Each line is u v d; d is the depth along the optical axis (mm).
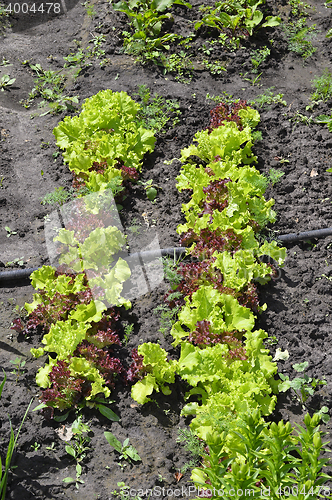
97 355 3807
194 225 4059
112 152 4207
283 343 3895
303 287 4004
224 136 4250
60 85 4566
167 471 3701
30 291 4000
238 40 4688
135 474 3693
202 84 4555
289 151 4340
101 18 4797
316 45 4746
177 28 4746
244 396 3721
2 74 4598
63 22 4836
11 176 4262
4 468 3676
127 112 4355
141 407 3789
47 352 3873
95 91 4516
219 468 3541
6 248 4078
